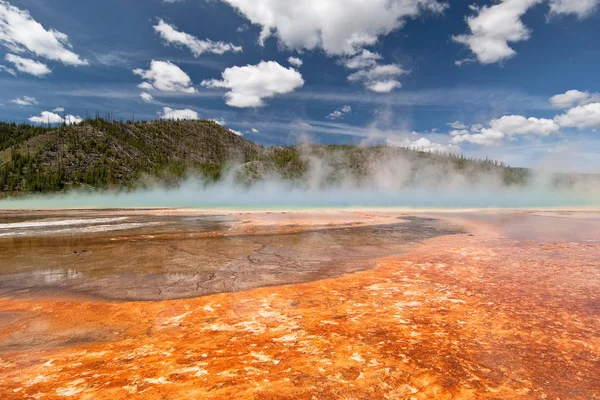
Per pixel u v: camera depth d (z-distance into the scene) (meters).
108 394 3.22
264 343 4.38
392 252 11.09
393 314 5.42
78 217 28.16
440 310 5.57
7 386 3.42
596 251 10.66
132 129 146.88
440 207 40.34
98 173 87.31
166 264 9.45
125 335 4.78
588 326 4.80
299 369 3.66
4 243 13.29
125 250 11.56
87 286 7.34
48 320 5.40
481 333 4.62
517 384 3.34
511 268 8.45
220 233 15.91
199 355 4.06
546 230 16.69
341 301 6.16
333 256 10.49
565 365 3.73
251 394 3.17
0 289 7.14
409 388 3.27
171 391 3.25
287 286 7.26
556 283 7.04
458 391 3.22
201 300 6.35
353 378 3.46
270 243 12.98
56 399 3.16
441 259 9.73
